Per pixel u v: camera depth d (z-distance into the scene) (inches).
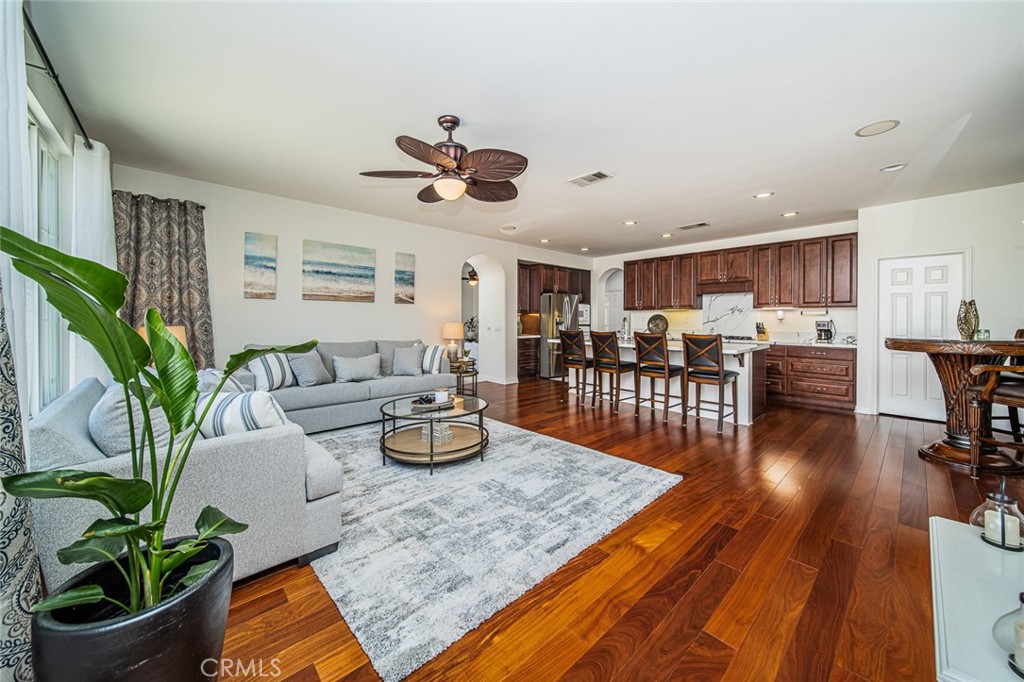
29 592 39.0
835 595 62.9
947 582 42.5
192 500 58.8
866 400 187.6
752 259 234.4
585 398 218.8
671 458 125.8
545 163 129.3
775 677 48.5
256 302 165.2
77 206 96.2
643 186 151.8
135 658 32.9
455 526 83.7
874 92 89.4
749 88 87.8
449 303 231.5
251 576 66.4
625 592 64.1
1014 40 71.8
